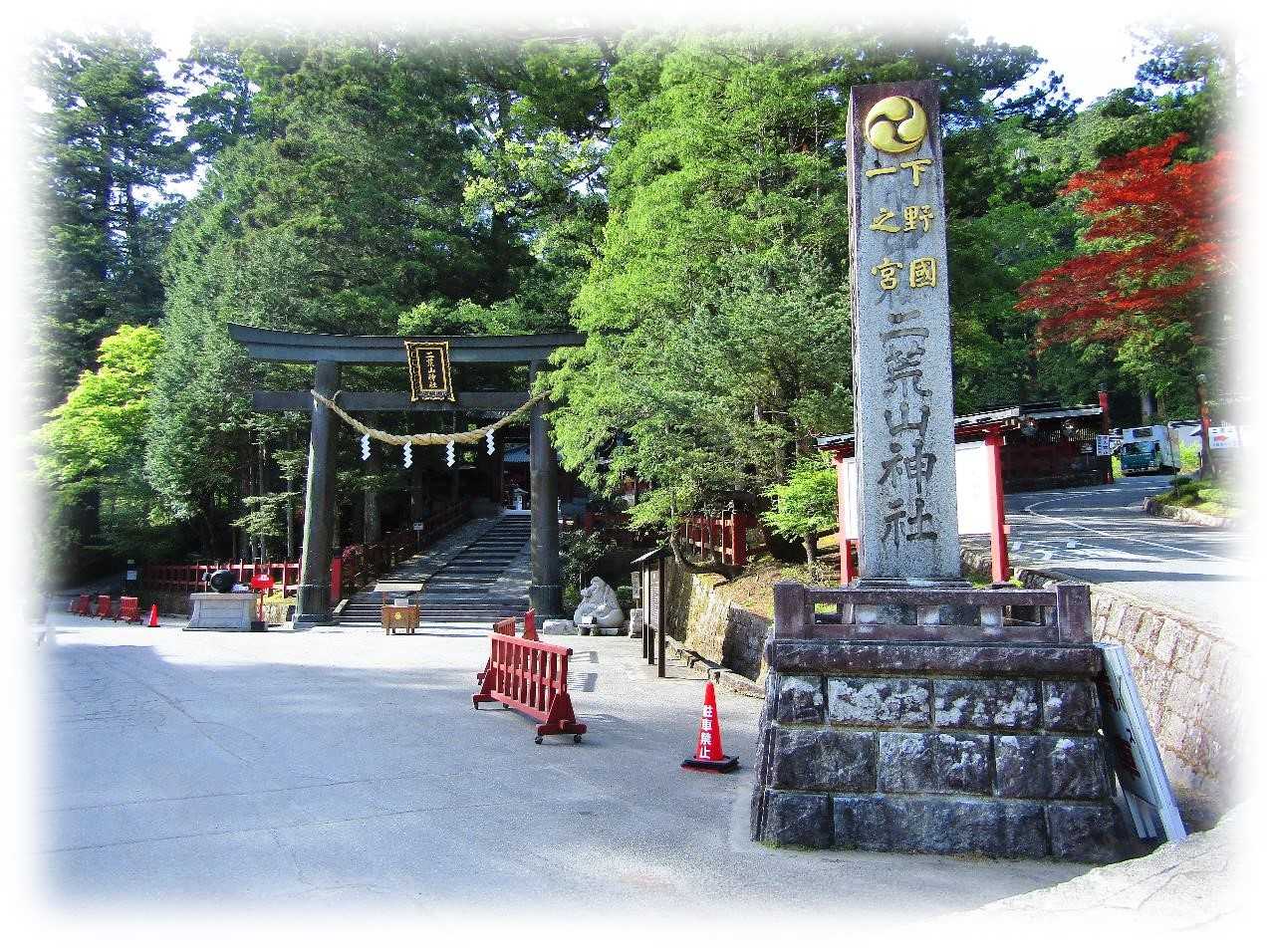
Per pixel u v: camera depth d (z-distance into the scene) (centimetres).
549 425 2500
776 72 1686
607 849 634
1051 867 606
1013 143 3594
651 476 1791
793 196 1775
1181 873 445
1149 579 1076
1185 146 1670
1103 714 665
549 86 2984
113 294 4334
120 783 802
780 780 660
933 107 793
